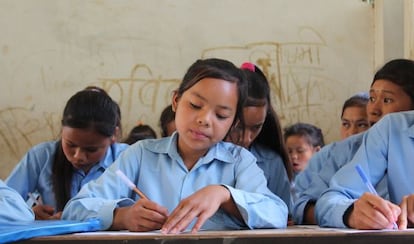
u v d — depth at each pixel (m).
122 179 0.98
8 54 3.01
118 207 0.95
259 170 1.09
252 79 1.39
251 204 0.94
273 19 3.10
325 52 3.10
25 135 2.99
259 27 3.09
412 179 1.11
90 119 1.48
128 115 3.01
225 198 0.92
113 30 3.04
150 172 1.08
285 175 1.51
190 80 1.05
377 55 3.04
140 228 0.88
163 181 1.06
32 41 3.02
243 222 0.96
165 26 3.06
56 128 2.99
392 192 1.13
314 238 0.67
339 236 0.67
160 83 3.04
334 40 3.11
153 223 0.88
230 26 3.09
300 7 3.11
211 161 1.08
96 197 1.00
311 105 3.07
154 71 3.04
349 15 3.14
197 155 1.07
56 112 3.00
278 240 0.66
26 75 3.01
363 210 0.88
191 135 1.02
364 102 1.88
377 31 3.03
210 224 0.96
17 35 3.02
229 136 1.25
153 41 3.05
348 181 1.09
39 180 1.62
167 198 1.05
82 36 3.03
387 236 0.68
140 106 3.02
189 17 3.07
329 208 0.99
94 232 0.77
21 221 0.81
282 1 3.11
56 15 3.04
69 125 1.48
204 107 1.02
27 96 3.00
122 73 3.03
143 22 3.06
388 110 1.30
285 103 3.06
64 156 1.58
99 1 3.05
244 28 3.09
